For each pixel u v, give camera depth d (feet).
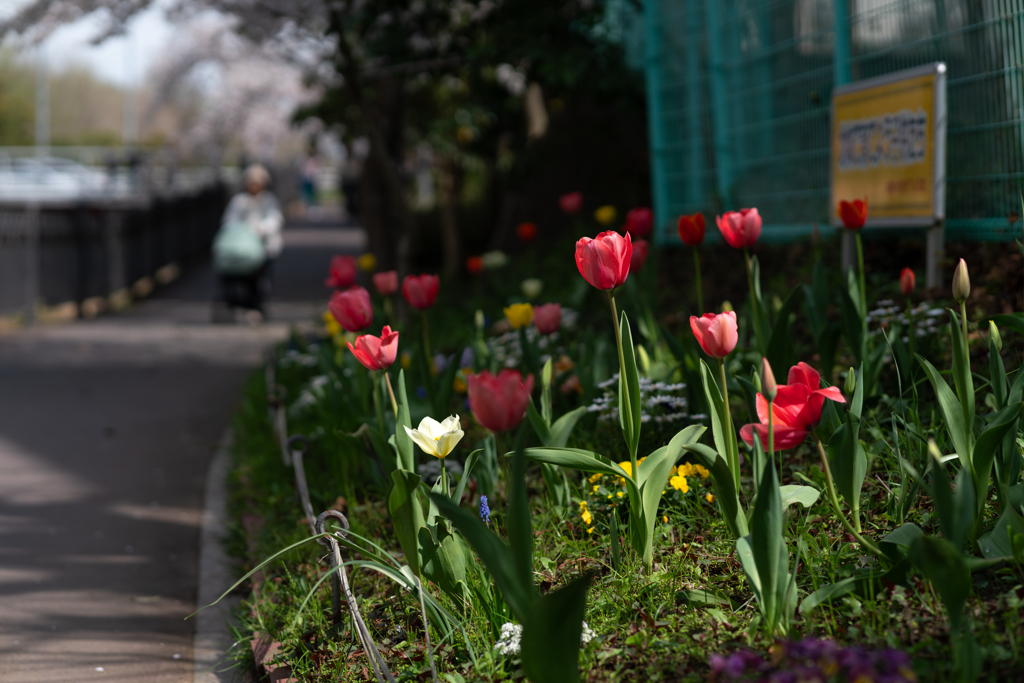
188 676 11.21
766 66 23.67
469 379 7.57
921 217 16.19
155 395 28.07
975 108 16.52
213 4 32.58
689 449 8.31
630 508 9.99
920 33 17.87
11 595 13.56
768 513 7.68
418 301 14.39
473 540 7.46
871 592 8.34
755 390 10.00
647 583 9.52
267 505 16.39
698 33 27.07
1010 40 15.62
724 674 7.34
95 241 49.96
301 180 142.92
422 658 9.55
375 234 42.24
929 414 12.50
